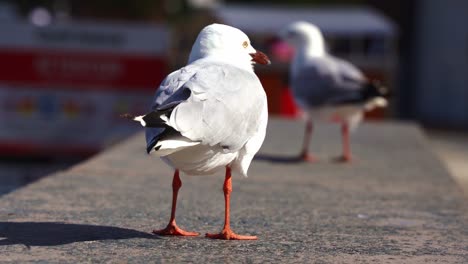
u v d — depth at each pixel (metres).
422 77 44.47
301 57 16.03
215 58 8.91
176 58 27.62
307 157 15.12
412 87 45.19
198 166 8.02
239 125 8.02
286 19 30.03
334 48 28.94
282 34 16.38
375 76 26.05
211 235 8.73
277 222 9.68
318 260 7.98
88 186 11.37
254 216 9.96
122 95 23.47
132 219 9.44
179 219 9.59
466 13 41.75
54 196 10.55
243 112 8.08
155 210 10.00
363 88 15.08
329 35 28.61
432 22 43.88
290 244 8.61
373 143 17.62
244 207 10.49
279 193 11.62
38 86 23.27
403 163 15.02
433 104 43.53
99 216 9.52
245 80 8.35
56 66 23.30
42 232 8.66
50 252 7.91
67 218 9.34
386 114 25.59
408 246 8.70
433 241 8.97
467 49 41.66
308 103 15.48
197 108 7.53
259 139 8.55
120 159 13.98
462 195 12.01
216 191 11.49
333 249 8.45
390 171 14.08
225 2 56.06
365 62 26.02
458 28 42.19
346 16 31.17
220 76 8.17
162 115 7.25
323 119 15.45
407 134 19.25
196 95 7.71
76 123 23.44
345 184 12.64
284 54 23.84
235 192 11.51
